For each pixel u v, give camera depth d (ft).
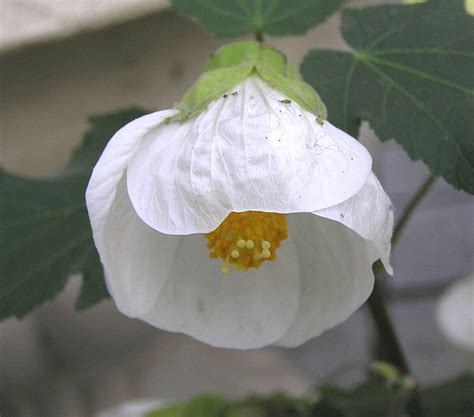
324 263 0.76
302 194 0.67
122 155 0.69
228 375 1.45
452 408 0.99
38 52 1.14
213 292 0.78
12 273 0.88
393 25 0.82
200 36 1.16
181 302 0.77
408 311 1.66
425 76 0.80
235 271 0.78
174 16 1.13
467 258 1.65
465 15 0.81
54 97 1.18
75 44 1.14
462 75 0.79
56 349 1.41
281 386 1.42
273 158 0.68
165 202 0.69
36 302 0.88
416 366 1.63
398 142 0.78
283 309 0.78
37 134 1.21
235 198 0.68
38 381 1.42
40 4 1.11
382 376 0.97
